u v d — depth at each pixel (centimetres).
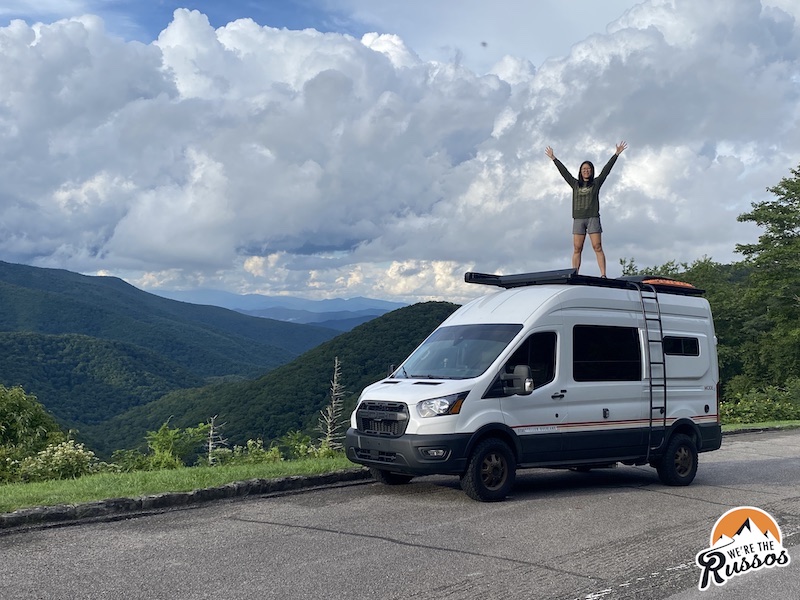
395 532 725
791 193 4719
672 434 1073
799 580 600
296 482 955
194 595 530
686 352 1112
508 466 897
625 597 546
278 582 562
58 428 1577
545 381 944
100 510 776
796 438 1786
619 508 873
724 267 6281
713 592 565
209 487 871
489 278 1062
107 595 528
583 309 995
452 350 961
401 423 877
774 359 5031
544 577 588
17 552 638
